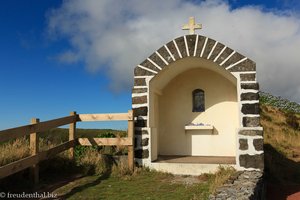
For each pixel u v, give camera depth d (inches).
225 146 454.6
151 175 365.7
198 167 372.5
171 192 301.3
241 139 360.8
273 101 1203.9
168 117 477.1
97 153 407.8
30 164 295.0
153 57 398.0
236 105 455.8
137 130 394.3
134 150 390.3
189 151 464.8
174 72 448.1
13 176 292.5
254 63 366.0
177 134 471.5
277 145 747.4
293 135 892.0
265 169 429.7
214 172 365.4
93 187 311.4
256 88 362.9
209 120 463.8
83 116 394.9
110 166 386.0
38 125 310.5
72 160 373.4
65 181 326.6
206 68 462.3
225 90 462.9
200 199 266.1
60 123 355.6
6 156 307.0
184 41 388.2
